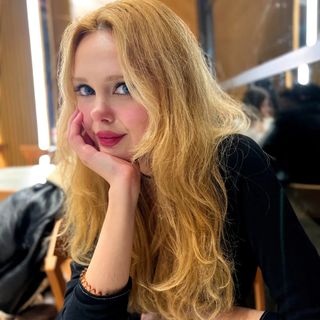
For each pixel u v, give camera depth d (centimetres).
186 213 64
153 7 61
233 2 236
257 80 167
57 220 124
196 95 64
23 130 423
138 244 71
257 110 150
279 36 159
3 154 421
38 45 414
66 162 76
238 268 69
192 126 62
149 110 59
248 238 67
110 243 61
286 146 123
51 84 417
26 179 224
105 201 74
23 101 420
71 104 66
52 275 118
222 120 71
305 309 60
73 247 76
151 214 71
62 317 63
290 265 62
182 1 308
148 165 64
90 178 74
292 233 64
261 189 65
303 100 121
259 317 63
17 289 130
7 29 409
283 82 136
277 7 161
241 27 220
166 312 68
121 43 56
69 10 378
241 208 66
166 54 59
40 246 131
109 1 65
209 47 282
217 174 66
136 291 71
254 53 195
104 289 60
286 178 118
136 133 60
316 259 64
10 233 131
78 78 61
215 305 65
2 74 415
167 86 60
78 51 60
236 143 68
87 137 67
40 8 407
